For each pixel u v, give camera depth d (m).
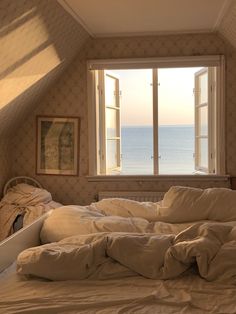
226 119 3.93
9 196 3.75
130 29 3.75
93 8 3.06
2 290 1.65
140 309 1.45
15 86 3.20
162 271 1.77
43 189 3.96
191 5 3.06
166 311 1.43
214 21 3.54
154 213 2.58
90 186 4.13
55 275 1.74
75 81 4.07
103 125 4.19
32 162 4.20
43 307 1.46
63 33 3.32
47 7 2.71
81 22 3.41
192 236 1.92
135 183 4.08
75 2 2.90
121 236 1.91
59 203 4.04
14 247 2.03
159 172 4.19
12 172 4.23
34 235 2.32
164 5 3.05
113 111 4.44
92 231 2.25
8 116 3.62
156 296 1.54
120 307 1.47
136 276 1.81
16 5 2.35
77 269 1.76
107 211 2.64
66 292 1.62
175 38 3.94
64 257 1.77
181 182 4.02
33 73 3.33
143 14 3.28
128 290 1.64
